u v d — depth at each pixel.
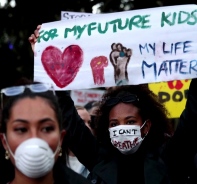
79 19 3.71
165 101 5.47
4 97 2.36
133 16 3.61
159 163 3.48
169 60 3.53
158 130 3.64
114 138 3.53
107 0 10.24
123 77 3.58
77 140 3.59
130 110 3.56
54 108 2.32
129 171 3.56
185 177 3.48
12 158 2.31
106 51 3.62
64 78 3.67
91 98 7.65
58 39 3.71
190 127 3.31
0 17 10.49
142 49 3.56
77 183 2.52
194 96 3.30
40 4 10.26
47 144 2.28
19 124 2.28
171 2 9.41
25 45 10.68
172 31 3.54
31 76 10.79
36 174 2.27
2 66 10.84
